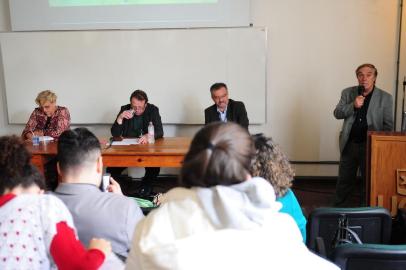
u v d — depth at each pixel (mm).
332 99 4371
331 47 4277
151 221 849
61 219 1106
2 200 1104
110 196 1390
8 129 4758
